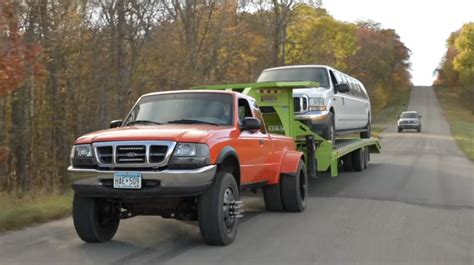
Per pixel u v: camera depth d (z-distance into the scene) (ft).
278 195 32.32
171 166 21.76
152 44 69.26
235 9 107.34
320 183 48.03
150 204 23.86
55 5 53.16
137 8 63.62
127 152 22.04
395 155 82.74
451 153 87.56
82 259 21.50
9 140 52.24
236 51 102.01
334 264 20.98
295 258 21.80
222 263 20.92
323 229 27.76
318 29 166.50
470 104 289.53
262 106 38.60
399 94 397.19
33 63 33.37
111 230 25.11
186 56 76.59
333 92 46.29
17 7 33.63
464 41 299.58
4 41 30.91
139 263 20.90
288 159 32.30
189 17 83.82
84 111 59.67
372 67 282.56
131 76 63.21
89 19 60.54
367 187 44.96
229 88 38.17
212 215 22.84
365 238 25.63
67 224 28.68
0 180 52.13
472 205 35.73
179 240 25.16
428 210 33.63
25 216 28.89
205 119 26.25
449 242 24.94
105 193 22.16
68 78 57.72
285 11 137.49
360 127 62.54
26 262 21.01
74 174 22.79
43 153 56.95
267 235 26.20
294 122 38.88
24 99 52.16
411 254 22.67
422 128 183.42
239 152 25.27
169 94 28.17
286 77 46.93
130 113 27.96
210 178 22.24
